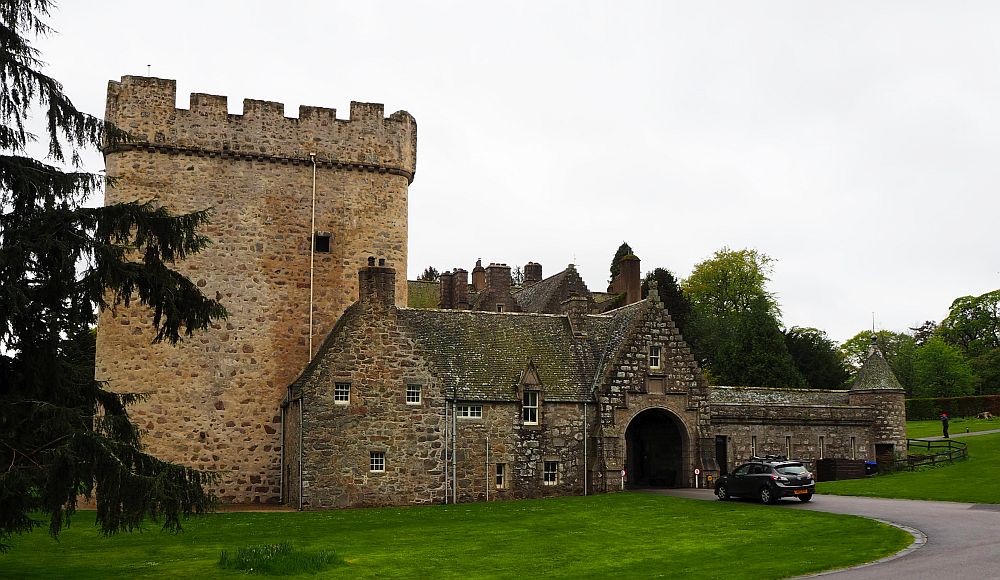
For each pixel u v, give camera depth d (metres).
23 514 18.55
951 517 30.28
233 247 43.59
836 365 79.75
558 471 42.66
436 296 81.50
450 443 41.03
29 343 20.05
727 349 73.88
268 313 43.72
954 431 69.56
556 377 44.12
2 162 19.64
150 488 18.78
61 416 18.50
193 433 41.78
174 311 21.31
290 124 45.22
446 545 26.84
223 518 34.81
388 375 40.47
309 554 23.39
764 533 28.09
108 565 23.88
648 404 44.09
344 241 45.53
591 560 24.03
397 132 47.06
